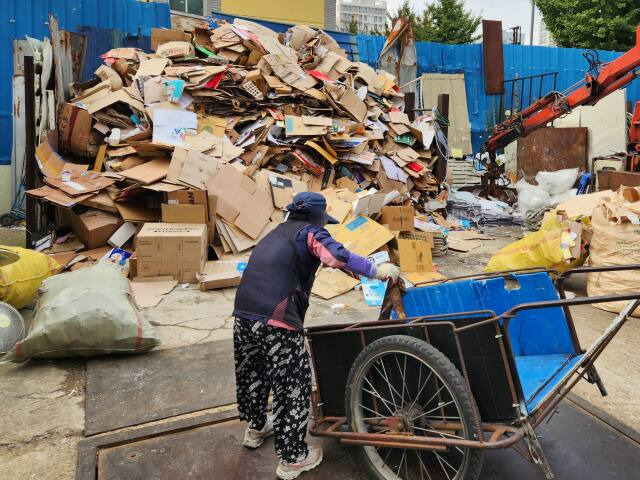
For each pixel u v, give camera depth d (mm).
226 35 8766
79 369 3732
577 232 5176
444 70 14906
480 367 2270
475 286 2920
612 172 8758
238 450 2818
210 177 6496
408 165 9227
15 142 9203
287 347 2467
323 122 8055
